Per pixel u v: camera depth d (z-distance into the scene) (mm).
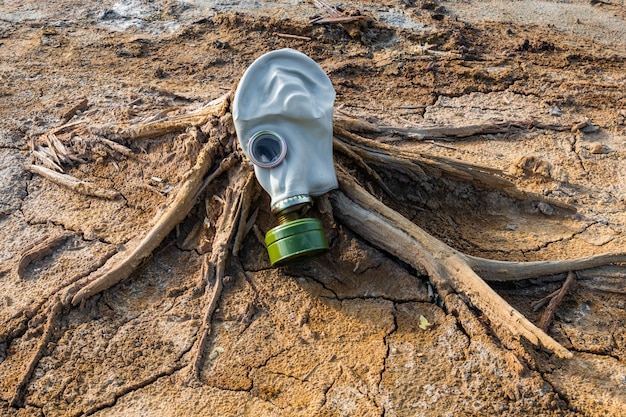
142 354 1401
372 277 1506
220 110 1649
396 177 1694
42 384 1355
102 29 2422
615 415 1326
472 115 2062
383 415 1317
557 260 1556
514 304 1513
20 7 2564
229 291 1493
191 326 1438
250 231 1559
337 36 2400
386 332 1432
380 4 2648
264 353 1403
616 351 1439
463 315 1436
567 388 1362
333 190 1541
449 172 1702
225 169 1587
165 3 2588
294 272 1516
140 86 2074
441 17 2574
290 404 1333
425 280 1496
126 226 1612
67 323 1447
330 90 1546
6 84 2076
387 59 2305
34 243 1578
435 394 1346
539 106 2127
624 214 1754
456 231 1671
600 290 1545
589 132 2033
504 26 2607
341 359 1392
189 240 1572
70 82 2096
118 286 1505
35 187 1730
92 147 1759
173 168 1666
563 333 1465
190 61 2252
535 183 1830
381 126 1887
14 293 1493
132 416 1316
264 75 1487
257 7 2562
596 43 2533
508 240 1663
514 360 1370
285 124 1477
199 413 1320
